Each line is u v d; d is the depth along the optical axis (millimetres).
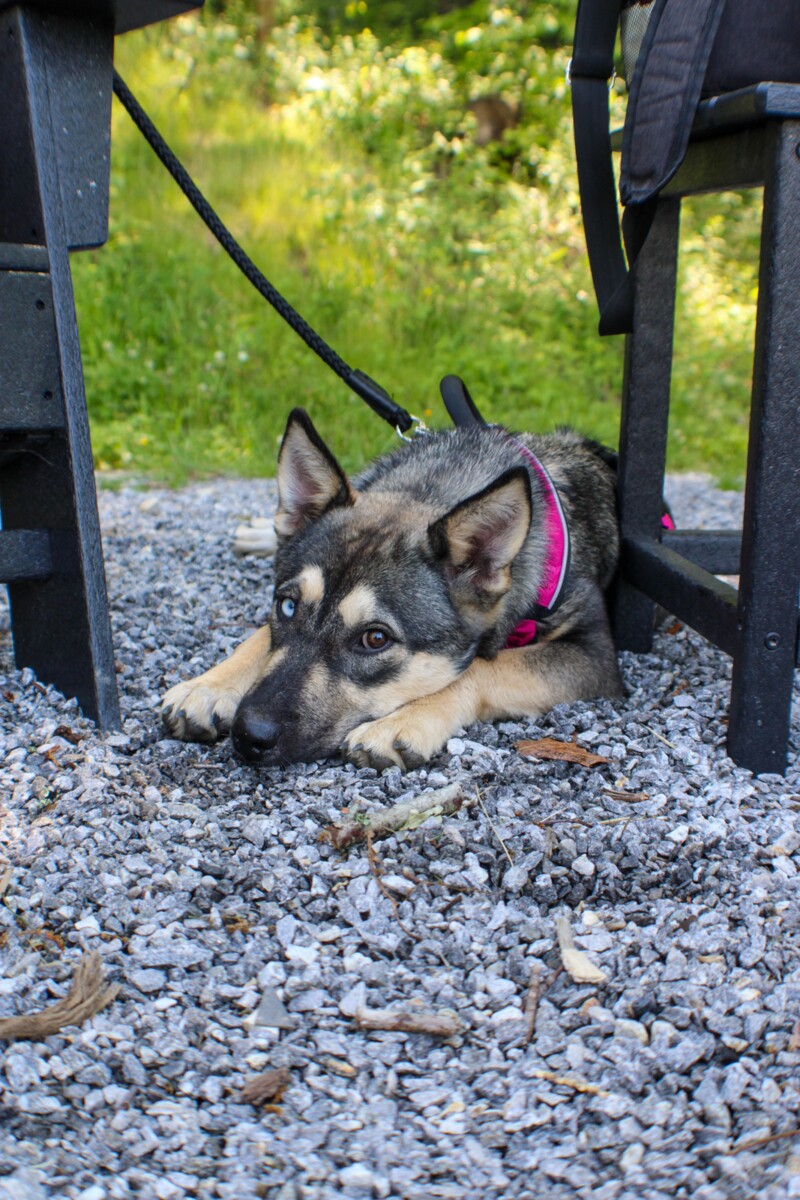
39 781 1262
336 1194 999
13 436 1299
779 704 1309
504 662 1413
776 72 1257
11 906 1151
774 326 1234
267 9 5270
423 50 5184
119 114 4133
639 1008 1104
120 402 3012
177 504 2283
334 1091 1052
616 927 1164
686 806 1265
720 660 1563
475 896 1186
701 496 2662
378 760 1308
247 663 1394
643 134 1245
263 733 1287
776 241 1221
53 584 1338
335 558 1350
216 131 4352
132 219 3596
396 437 2785
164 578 1782
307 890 1187
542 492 1446
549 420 3127
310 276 3590
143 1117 1034
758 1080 1059
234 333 3186
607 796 1281
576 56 1370
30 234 1271
